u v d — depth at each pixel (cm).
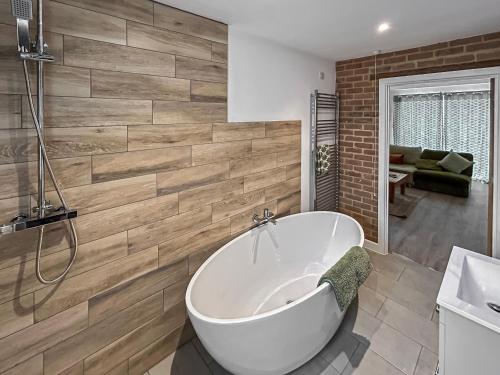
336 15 204
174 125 191
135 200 174
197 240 214
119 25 158
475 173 323
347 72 352
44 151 125
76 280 151
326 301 178
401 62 303
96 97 151
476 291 171
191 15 194
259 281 257
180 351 204
